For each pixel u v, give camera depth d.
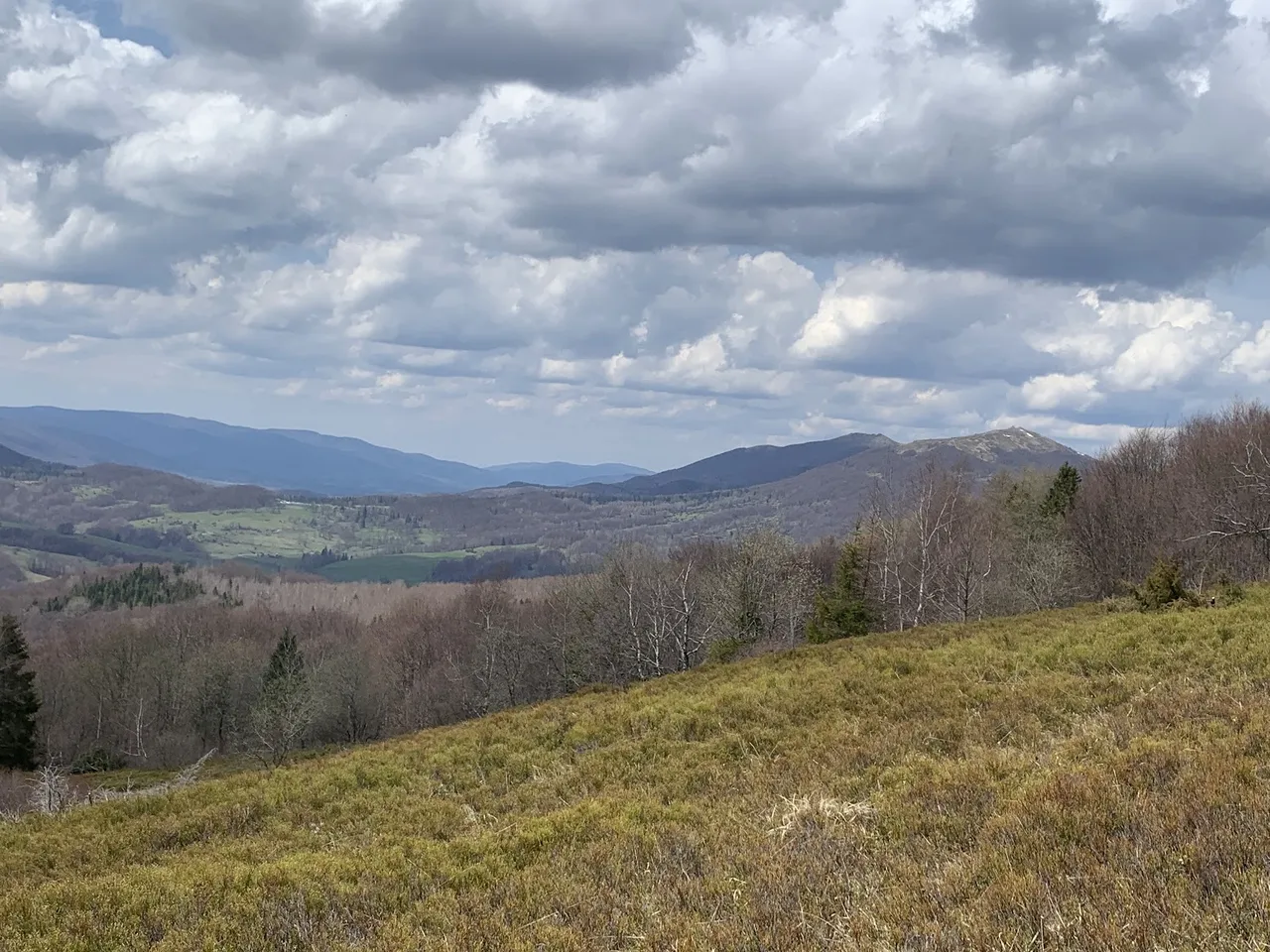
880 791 11.72
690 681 26.42
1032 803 9.09
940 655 23.09
